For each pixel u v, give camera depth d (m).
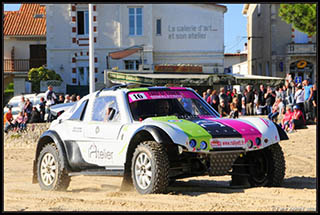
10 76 44.06
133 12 38.72
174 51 40.22
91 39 21.41
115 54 36.19
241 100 27.33
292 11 29.53
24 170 12.70
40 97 28.42
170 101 8.61
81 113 9.16
